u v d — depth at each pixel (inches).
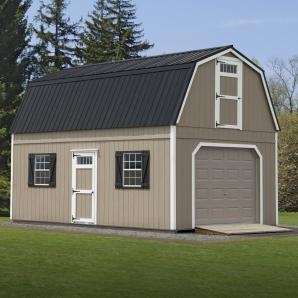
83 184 1103.6
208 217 1042.7
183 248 800.9
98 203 1081.4
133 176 1037.2
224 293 522.3
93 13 2340.1
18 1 1779.0
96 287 542.9
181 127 997.2
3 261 687.1
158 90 1026.1
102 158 1075.9
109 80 1104.8
